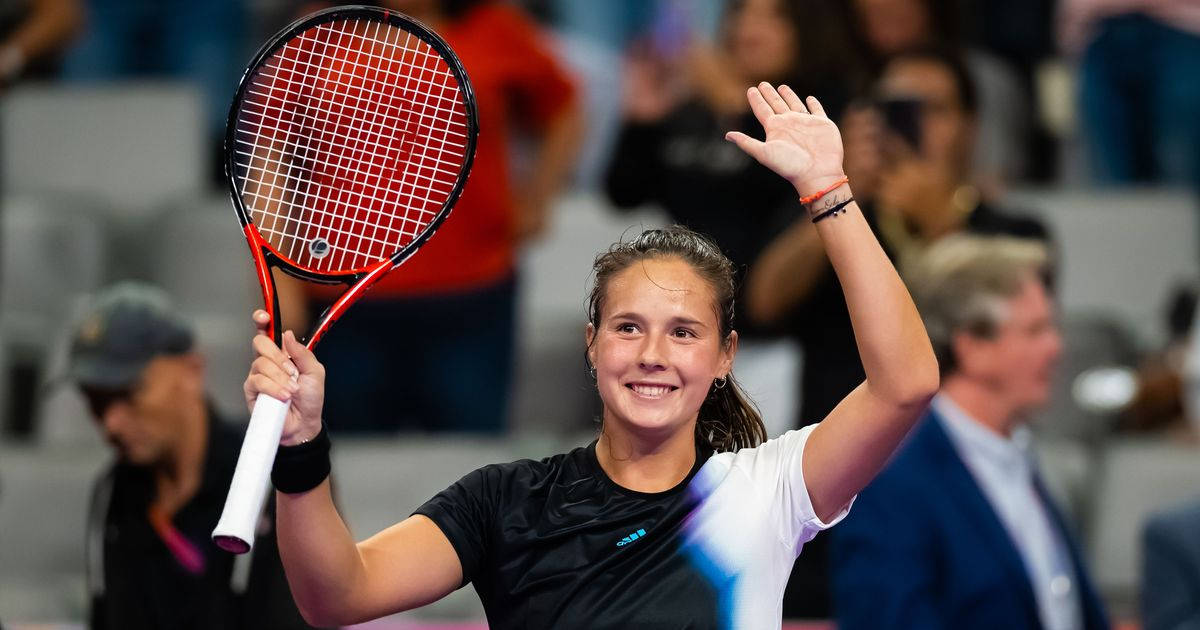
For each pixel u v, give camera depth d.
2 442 25.06
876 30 23.03
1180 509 14.80
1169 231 29.59
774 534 9.70
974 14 31.22
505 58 24.20
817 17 21.75
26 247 28.05
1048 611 15.65
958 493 14.78
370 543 9.50
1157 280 29.47
